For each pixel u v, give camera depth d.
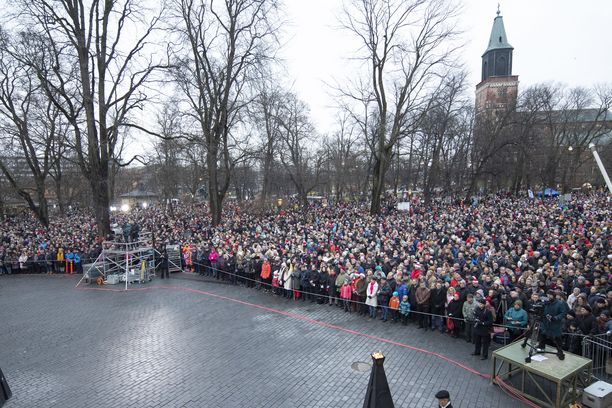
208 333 11.91
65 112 22.08
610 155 57.62
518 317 9.99
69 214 57.19
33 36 20.98
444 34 29.88
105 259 20.31
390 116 37.47
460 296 11.24
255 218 37.59
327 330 12.08
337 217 35.75
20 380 9.09
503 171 49.84
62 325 12.86
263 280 17.11
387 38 29.92
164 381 8.89
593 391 7.29
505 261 14.41
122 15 22.25
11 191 35.88
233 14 27.75
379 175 32.59
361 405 7.75
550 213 29.53
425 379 8.76
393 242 19.53
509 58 74.12
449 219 28.42
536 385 7.65
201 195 59.84
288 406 7.76
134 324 12.83
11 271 22.19
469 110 46.59
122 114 22.61
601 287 10.68
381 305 12.92
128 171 72.19
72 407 7.89
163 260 19.98
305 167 56.56
